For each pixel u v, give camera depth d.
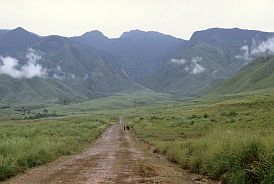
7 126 77.00
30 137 39.59
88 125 80.69
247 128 39.72
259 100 103.56
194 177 16.97
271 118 46.09
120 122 124.94
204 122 64.25
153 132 57.94
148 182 15.40
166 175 17.56
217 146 17.78
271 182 12.09
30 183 16.23
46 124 83.69
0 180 17.78
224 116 71.62
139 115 174.00
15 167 19.95
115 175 17.73
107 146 40.12
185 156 21.95
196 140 27.03
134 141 47.75
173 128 62.16
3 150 24.02
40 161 24.25
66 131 55.09
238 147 15.42
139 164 22.25
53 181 16.53
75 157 28.44
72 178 17.22
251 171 13.13
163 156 28.27
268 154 13.05
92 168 20.95
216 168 16.00
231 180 13.77
